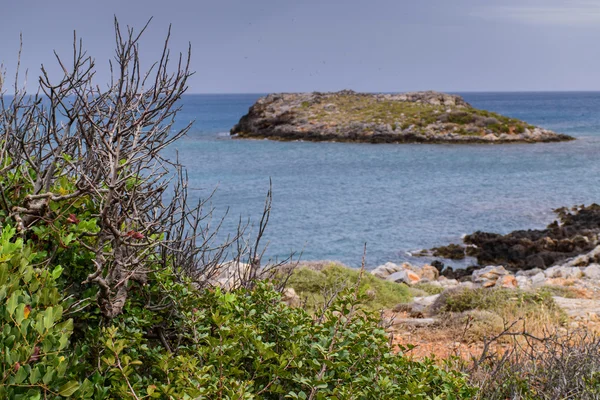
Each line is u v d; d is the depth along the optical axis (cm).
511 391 580
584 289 1487
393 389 395
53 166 419
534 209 3903
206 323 464
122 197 403
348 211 3903
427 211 3881
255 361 388
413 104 10594
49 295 338
